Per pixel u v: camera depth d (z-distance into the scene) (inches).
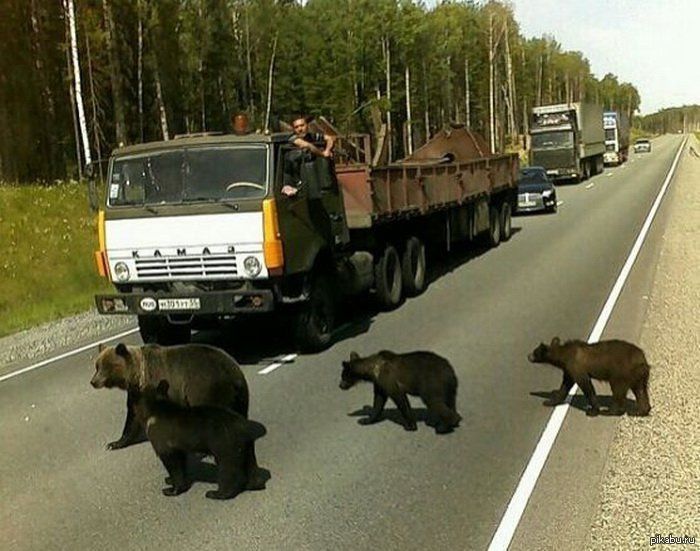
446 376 284.8
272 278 385.7
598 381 320.2
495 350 394.3
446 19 3272.6
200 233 390.0
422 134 3302.2
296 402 327.9
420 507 220.4
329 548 199.2
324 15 2689.5
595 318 451.5
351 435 284.4
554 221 1023.0
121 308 402.9
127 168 407.2
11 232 820.6
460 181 675.4
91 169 419.5
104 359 270.5
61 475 261.4
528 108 4252.0
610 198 1334.9
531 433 276.7
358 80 2689.5
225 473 233.9
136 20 1818.4
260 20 2406.5
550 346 299.3
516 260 703.7
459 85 3540.8
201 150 395.9
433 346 408.8
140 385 271.3
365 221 472.7
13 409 345.1
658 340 390.6
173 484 240.7
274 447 274.7
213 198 390.9
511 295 537.6
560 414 295.4
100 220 410.3
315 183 406.9
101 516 227.0
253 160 388.5
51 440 298.8
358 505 223.9
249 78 2324.1
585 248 749.9
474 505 220.1
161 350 275.9
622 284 552.1
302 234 404.8
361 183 473.4
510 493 226.5
